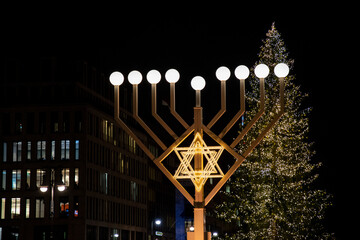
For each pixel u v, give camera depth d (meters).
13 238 81.25
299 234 34.75
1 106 84.88
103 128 90.62
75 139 83.62
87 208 82.62
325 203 35.06
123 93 102.00
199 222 11.73
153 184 112.19
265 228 35.56
